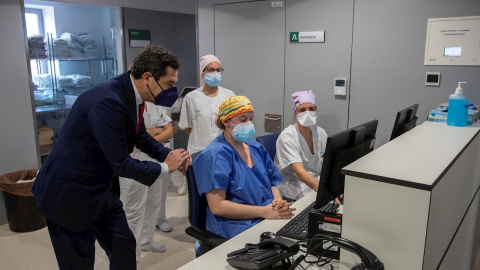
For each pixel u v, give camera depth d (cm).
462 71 257
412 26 270
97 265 270
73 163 164
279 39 329
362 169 117
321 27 306
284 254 122
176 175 415
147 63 162
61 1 391
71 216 169
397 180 107
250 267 120
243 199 184
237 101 187
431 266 121
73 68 551
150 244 292
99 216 180
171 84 170
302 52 319
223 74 367
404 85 280
